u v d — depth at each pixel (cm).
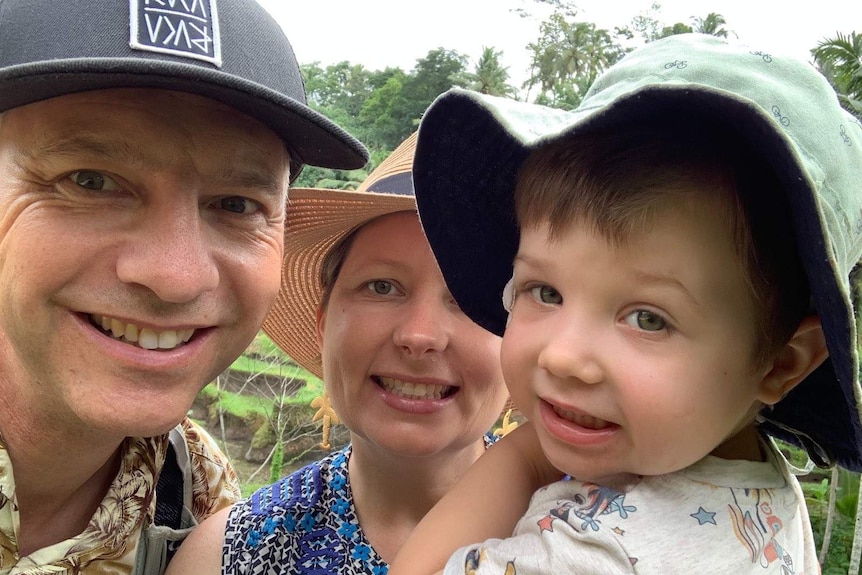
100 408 33
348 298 47
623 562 27
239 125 33
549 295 30
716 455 32
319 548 46
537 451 36
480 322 42
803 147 26
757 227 27
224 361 38
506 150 36
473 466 36
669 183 27
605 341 28
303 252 57
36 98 29
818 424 33
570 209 28
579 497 30
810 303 29
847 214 27
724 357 27
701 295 27
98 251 31
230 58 32
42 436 35
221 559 44
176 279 32
